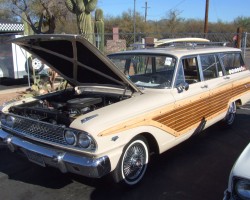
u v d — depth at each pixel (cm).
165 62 509
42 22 1961
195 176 474
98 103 475
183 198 414
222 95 609
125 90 473
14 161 530
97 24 1348
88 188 439
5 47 1345
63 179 465
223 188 439
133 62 542
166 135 466
